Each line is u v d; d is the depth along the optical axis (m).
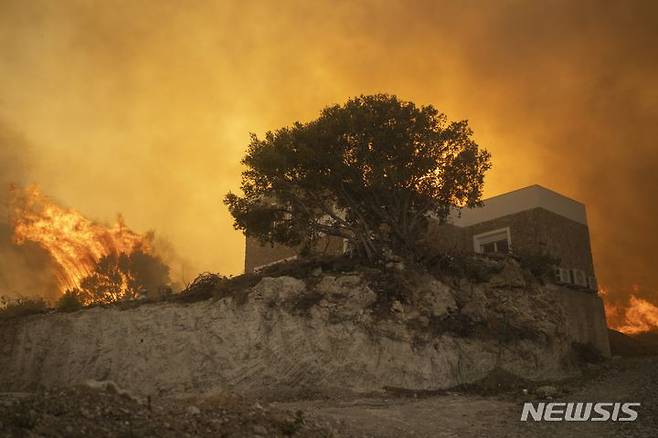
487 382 19.17
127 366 21.75
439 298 20.86
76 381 22.53
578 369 23.70
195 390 19.70
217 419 8.80
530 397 16.31
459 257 24.11
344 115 22.38
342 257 22.80
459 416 13.25
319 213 23.44
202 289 23.08
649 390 16.12
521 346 21.45
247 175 23.33
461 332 20.34
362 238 22.22
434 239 24.98
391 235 23.02
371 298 19.91
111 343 22.78
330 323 19.44
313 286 20.55
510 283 24.22
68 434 7.03
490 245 32.34
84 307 25.67
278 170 22.58
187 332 21.25
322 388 18.12
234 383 19.19
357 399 16.58
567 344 24.30
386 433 10.97
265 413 9.68
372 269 21.03
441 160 23.20
